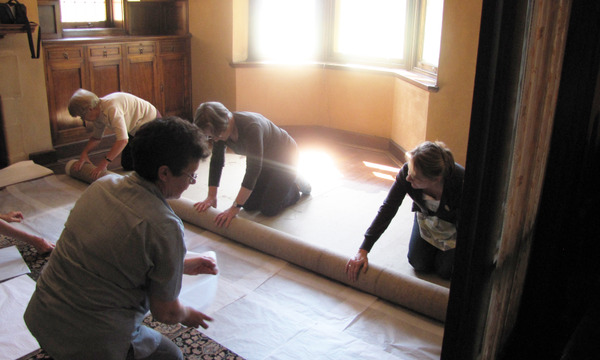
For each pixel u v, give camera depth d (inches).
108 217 50.0
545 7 54.4
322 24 201.6
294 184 135.7
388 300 96.0
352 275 98.3
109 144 186.9
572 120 78.3
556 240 84.4
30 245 110.8
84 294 50.0
